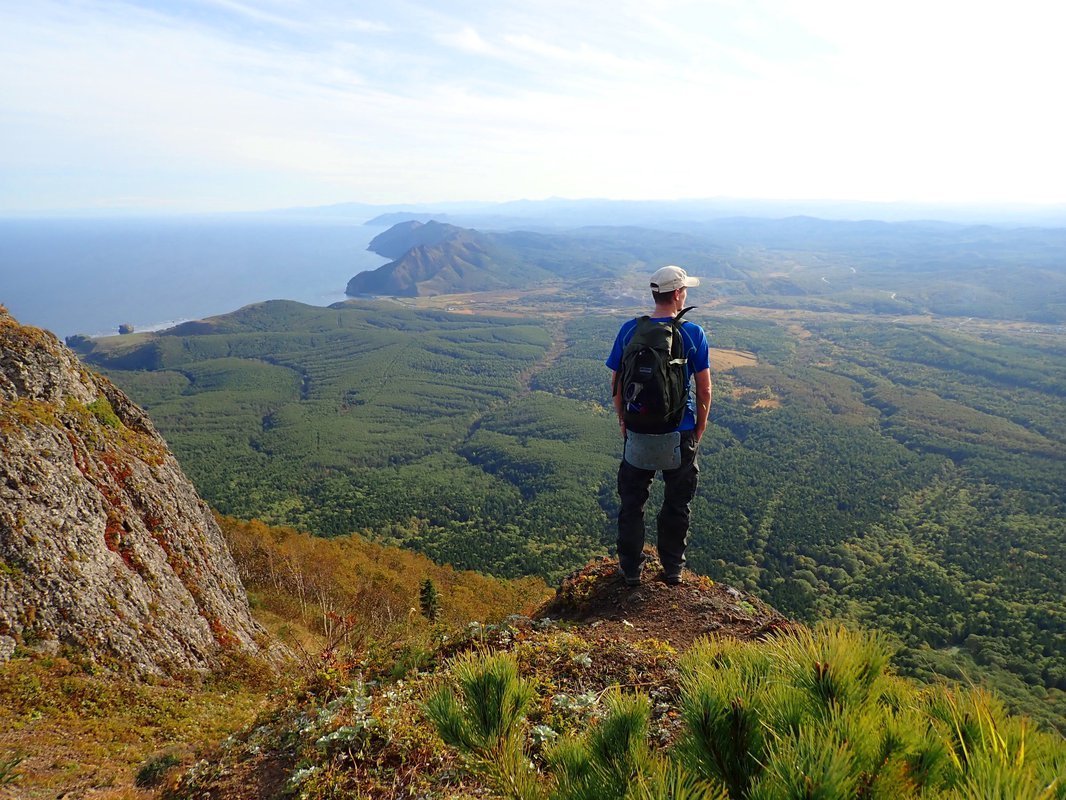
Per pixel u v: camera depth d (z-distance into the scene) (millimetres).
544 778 2289
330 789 3193
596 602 5699
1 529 12391
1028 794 1064
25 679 10672
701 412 4922
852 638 1706
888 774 1250
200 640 14656
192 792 3768
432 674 4164
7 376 15352
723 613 4961
